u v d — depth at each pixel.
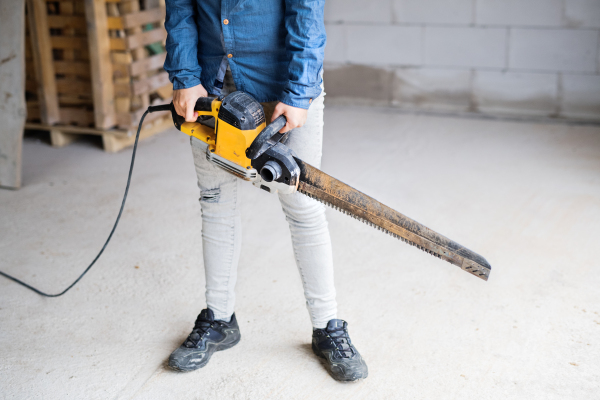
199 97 1.48
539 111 4.12
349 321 2.00
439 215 2.75
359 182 3.14
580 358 1.78
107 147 3.69
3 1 2.91
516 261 2.34
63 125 3.74
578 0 3.74
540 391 1.65
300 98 1.40
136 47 3.53
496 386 1.68
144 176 3.31
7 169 3.13
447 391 1.67
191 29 1.53
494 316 2.00
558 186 3.01
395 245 2.50
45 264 2.41
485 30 4.05
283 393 1.67
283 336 1.93
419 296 2.13
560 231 2.56
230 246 1.74
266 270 2.33
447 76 4.28
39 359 1.84
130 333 1.97
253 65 1.51
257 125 1.41
